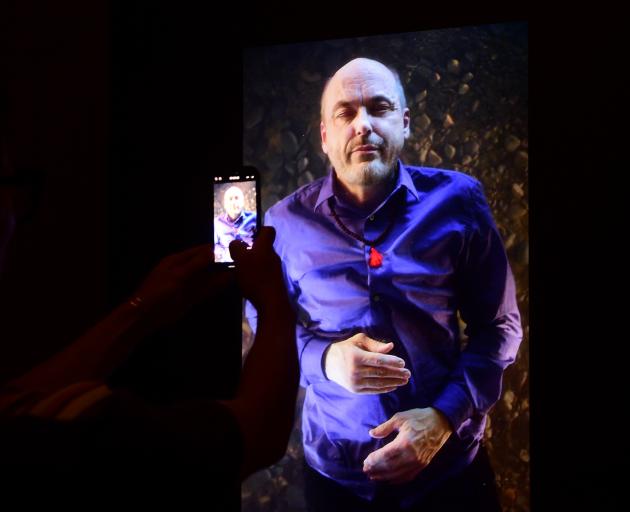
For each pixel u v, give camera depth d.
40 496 0.41
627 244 1.84
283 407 0.53
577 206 1.87
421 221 1.95
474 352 1.90
